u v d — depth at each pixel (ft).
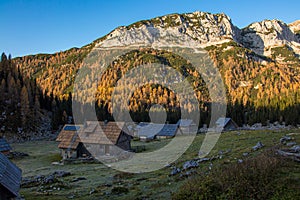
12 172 63.00
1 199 52.13
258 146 103.40
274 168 61.21
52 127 318.86
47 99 391.45
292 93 449.48
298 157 68.59
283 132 143.84
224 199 51.72
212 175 64.85
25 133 283.79
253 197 50.52
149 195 65.21
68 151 154.71
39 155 180.55
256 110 391.24
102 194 69.51
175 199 57.41
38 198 68.28
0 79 359.87
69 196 69.77
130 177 89.51
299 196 47.83
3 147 170.09
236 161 85.51
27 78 394.73
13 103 313.94
